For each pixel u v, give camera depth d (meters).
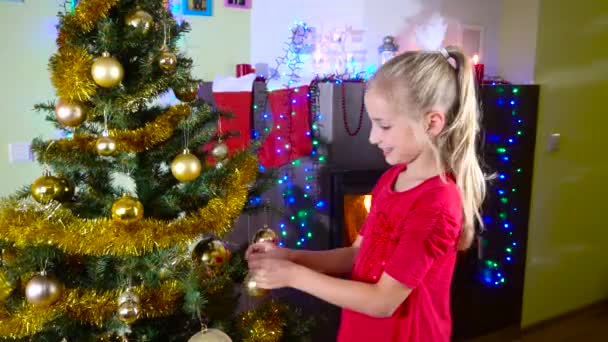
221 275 1.06
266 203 1.19
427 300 0.98
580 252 2.78
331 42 2.17
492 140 2.23
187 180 0.94
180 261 0.99
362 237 1.20
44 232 0.84
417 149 1.00
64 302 0.89
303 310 2.07
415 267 0.92
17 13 1.73
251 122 1.88
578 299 2.84
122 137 0.91
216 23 1.92
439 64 0.97
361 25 2.24
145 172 1.00
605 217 2.86
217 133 1.15
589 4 2.49
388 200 1.05
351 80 2.01
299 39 2.08
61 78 0.86
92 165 0.94
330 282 0.94
